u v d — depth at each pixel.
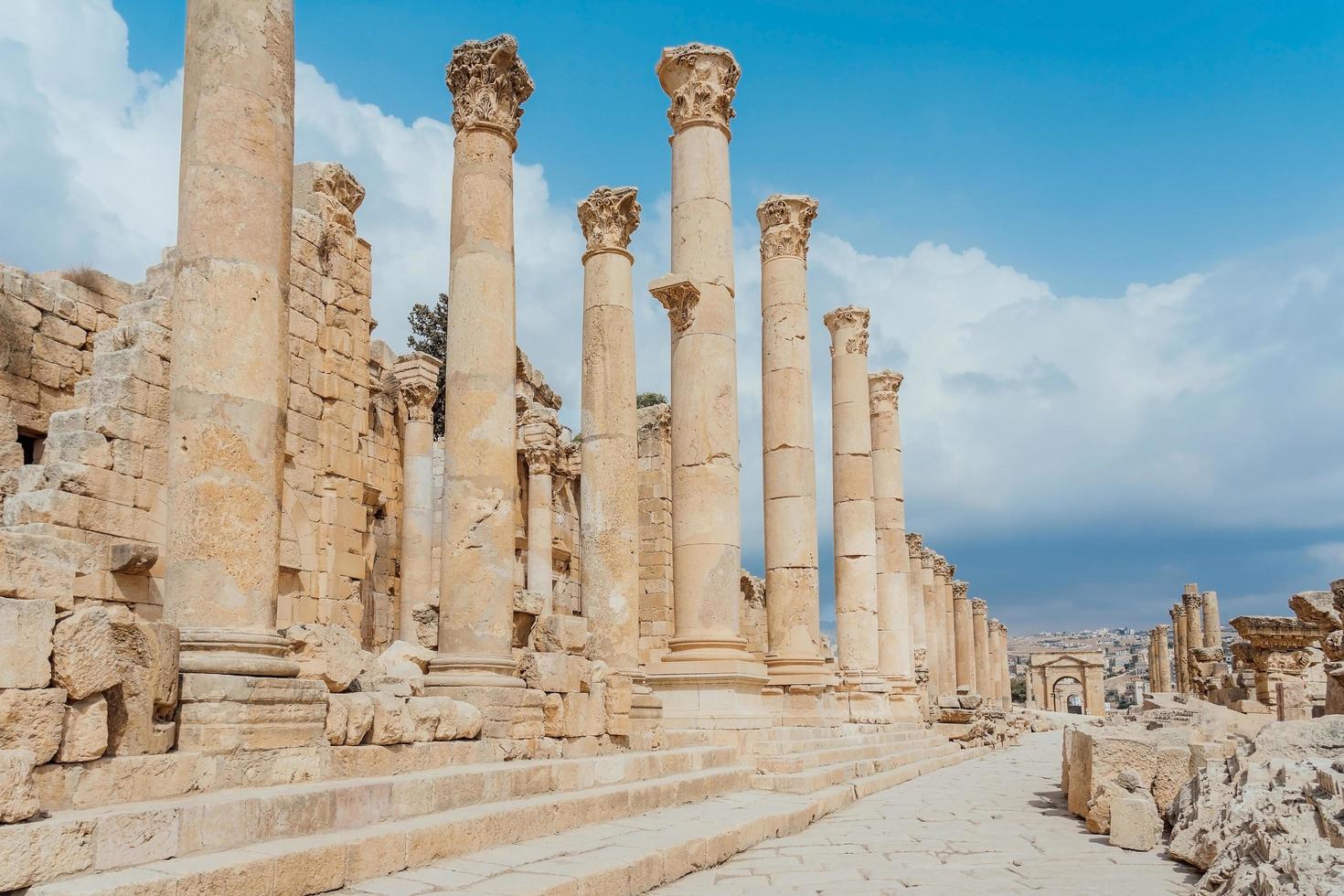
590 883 7.81
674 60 19.78
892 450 34.16
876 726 25.48
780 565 22.45
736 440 18.91
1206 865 9.71
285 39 10.30
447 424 13.45
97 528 15.16
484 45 13.99
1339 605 16.95
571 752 13.61
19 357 17.16
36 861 5.82
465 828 8.78
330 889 7.18
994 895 8.68
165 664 8.13
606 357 18.33
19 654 6.73
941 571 49.94
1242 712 24.67
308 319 19.95
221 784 8.25
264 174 9.84
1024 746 36.53
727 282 19.30
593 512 17.83
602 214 18.75
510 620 13.18
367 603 22.78
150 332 16.28
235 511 9.24
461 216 13.81
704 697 17.23
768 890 8.91
